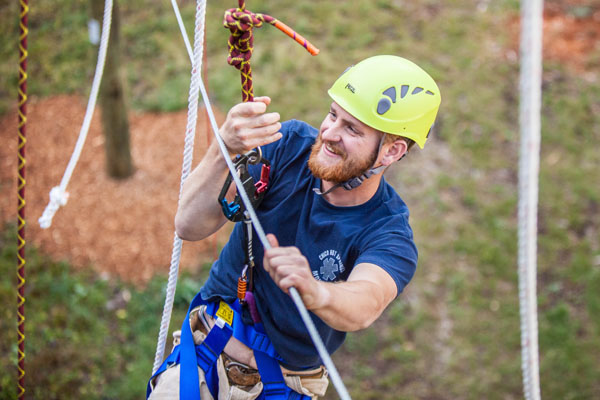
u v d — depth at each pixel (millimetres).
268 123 2277
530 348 1562
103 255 8016
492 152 10102
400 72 2578
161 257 8078
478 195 9453
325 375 3092
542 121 10766
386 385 7402
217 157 2475
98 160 9109
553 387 7594
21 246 2891
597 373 7723
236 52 2330
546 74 11625
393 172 9547
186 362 2867
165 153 9234
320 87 10570
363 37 11531
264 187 2643
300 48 11125
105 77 8023
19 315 3006
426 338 7844
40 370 6910
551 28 12641
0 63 10773
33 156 9203
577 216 9438
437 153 9938
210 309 2971
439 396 7383
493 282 8469
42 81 10508
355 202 2668
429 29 11953
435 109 2656
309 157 2643
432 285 8336
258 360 2822
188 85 10359
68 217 8359
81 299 7566
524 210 1376
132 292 7742
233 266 2883
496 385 7535
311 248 2674
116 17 7738
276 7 11867
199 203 2559
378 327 7879
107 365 7070
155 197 8656
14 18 11445
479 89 11008
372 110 2506
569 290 8586
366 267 2432
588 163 10234
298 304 1842
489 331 7996
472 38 11906
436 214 9094
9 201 8641
